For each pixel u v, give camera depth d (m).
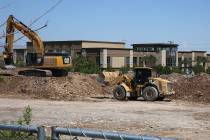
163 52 153.75
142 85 32.59
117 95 33.03
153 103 30.41
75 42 139.38
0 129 6.87
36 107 26.86
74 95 35.50
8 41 46.19
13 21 46.34
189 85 36.34
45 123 19.88
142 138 5.54
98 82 36.88
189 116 23.23
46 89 36.12
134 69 32.97
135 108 26.94
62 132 6.24
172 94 32.53
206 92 33.75
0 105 27.95
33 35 46.44
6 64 46.16
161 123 20.44
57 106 27.70
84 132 6.07
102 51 130.88
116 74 34.34
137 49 157.38
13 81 38.91
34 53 46.53
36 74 45.00
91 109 26.09
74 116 22.64
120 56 135.12
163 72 98.31
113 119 21.66
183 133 17.62
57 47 143.38
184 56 166.50
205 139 16.30
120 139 5.73
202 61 163.50
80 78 40.16
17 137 7.71
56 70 46.22
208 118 22.41
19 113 23.59
